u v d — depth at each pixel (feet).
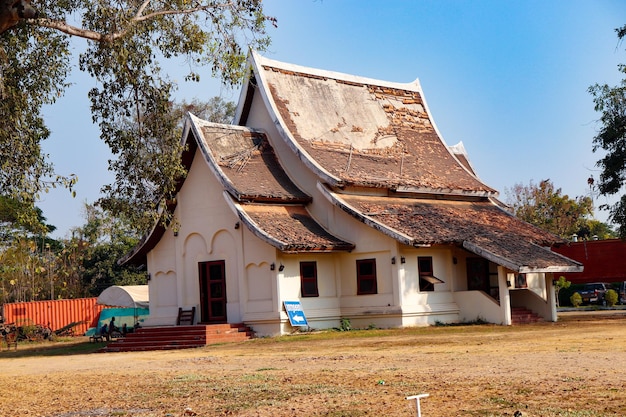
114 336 150.20
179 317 128.26
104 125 79.97
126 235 234.58
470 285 130.62
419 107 159.22
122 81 78.64
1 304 175.63
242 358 85.40
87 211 224.53
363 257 124.16
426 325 122.72
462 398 46.24
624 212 140.46
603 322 118.93
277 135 134.72
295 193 128.88
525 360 65.92
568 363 61.77
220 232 125.39
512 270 120.57
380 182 130.31
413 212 130.41
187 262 128.98
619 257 211.61
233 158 128.06
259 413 45.88
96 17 74.28
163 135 81.76
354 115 145.69
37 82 80.38
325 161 130.72
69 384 65.36
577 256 216.54
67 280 216.13
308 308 121.60
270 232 117.91
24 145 78.23
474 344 87.10
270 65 139.44
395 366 66.85
